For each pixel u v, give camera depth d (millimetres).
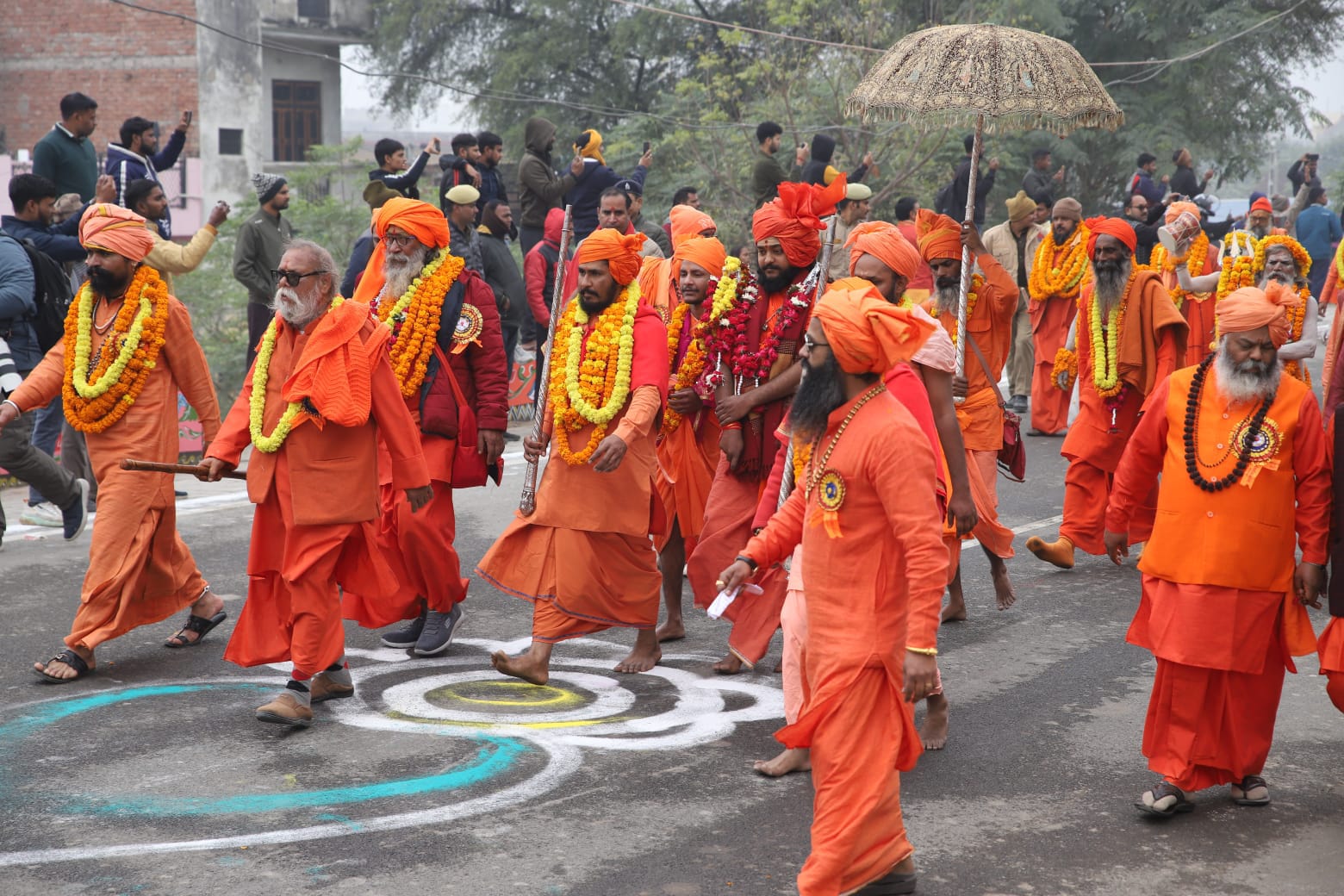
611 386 6031
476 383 6680
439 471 6484
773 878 4242
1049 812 4809
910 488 3883
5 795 4852
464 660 6625
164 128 33156
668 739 5480
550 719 5719
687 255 6547
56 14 33438
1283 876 4312
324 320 5590
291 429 5562
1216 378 4871
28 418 8977
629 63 35438
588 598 6090
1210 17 31312
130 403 6316
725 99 25469
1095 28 31906
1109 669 6504
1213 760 4766
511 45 35500
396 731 5547
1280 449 4742
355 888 4137
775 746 5414
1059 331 12727
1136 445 5133
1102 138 30875
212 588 7828
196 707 5855
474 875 4234
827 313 3955
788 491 4957
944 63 7148
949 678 6367
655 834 4559
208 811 4719
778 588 6219
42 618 7191
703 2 33312
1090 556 8984
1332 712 5957
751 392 6191
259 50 33812
